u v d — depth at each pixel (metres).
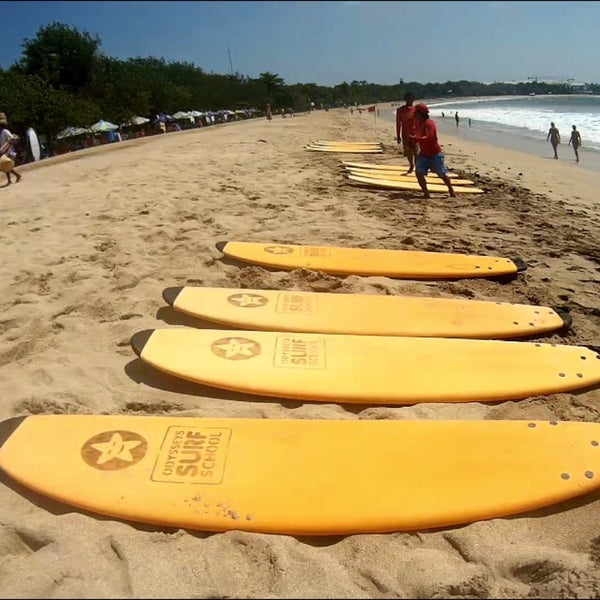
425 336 3.58
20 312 3.72
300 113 69.69
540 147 19.19
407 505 2.14
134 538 1.97
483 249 5.44
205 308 3.80
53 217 6.23
